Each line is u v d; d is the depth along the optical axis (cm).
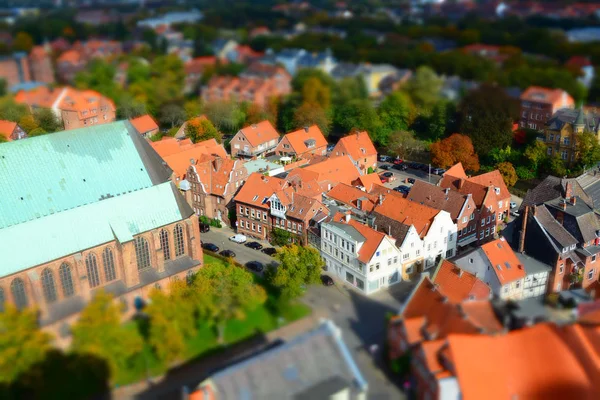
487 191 10406
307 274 8362
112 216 8275
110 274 8356
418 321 6147
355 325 7219
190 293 7556
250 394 5406
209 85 16500
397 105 15238
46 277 7738
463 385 5256
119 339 6475
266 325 7356
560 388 5350
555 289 8600
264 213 10594
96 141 9038
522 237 8838
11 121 14725
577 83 13750
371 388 5694
